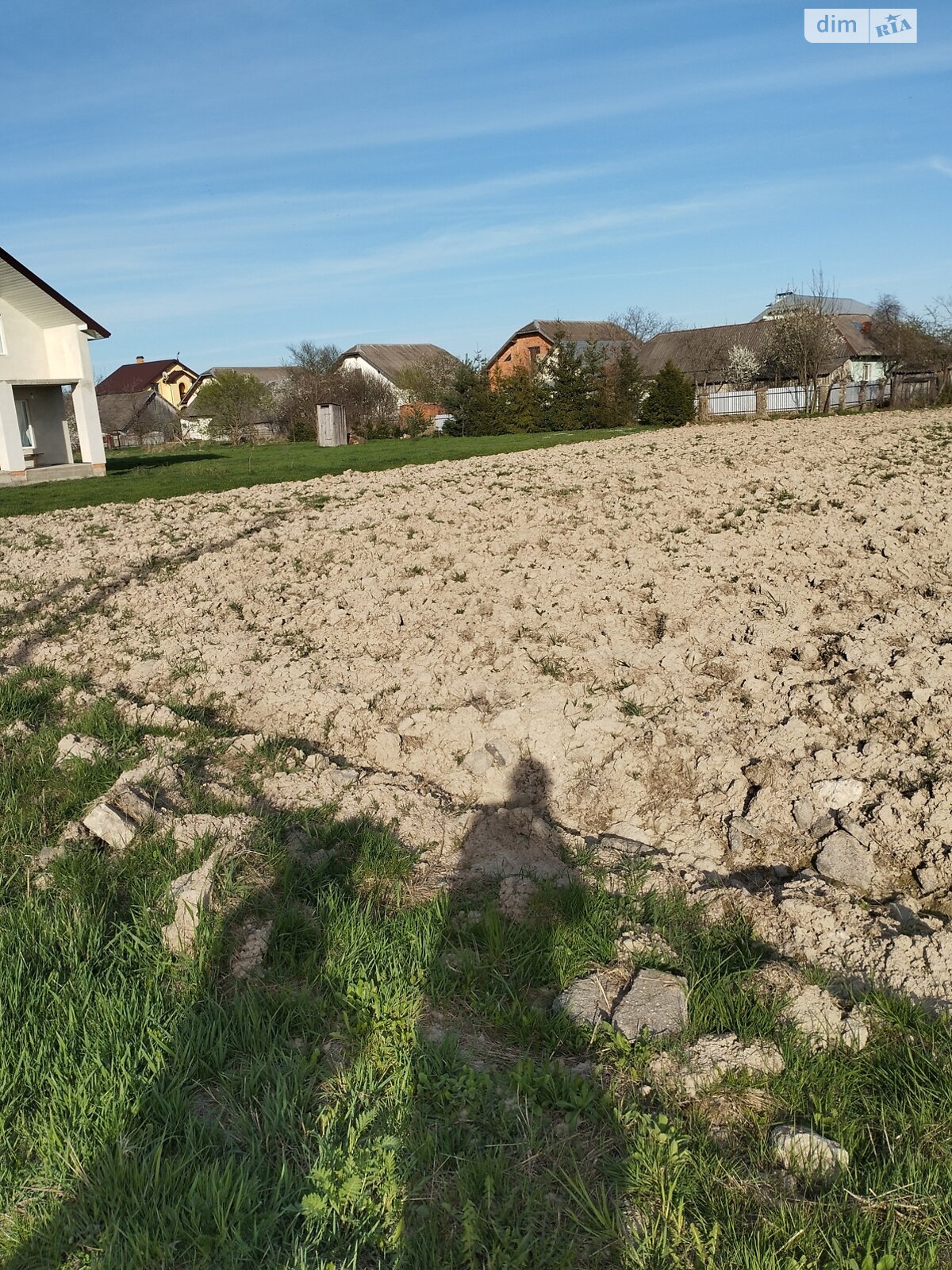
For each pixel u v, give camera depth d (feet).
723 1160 9.34
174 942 12.89
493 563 33.68
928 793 15.79
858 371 173.68
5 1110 9.86
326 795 17.35
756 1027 11.30
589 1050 11.00
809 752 17.83
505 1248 8.40
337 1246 8.43
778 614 25.75
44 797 17.25
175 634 27.89
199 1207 8.64
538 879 14.57
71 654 26.78
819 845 15.33
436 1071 10.55
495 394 156.76
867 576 28.73
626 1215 8.68
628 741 18.34
